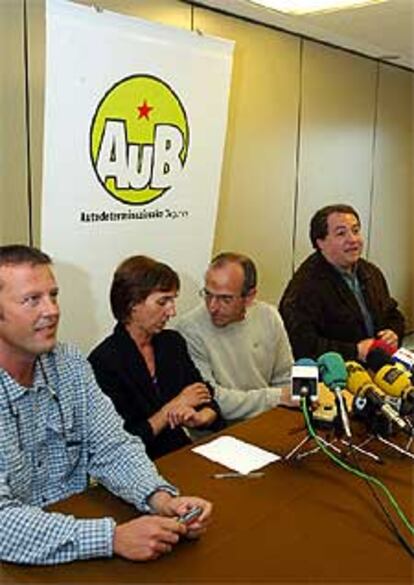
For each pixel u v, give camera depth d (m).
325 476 1.72
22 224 2.78
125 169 2.94
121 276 2.20
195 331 2.51
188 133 3.20
